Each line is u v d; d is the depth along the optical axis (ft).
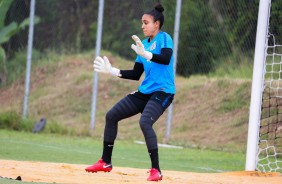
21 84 229.45
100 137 169.99
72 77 233.55
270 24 148.66
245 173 93.40
